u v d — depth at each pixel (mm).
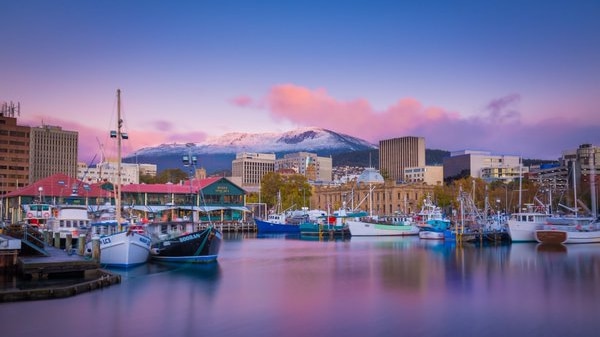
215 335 38344
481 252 97000
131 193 169125
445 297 51625
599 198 178625
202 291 54688
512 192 198625
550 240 114188
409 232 147875
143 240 72312
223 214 184375
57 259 58969
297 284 59312
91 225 78312
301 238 142500
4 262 59344
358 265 76625
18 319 41438
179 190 174750
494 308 46750
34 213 106062
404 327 40531
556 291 54906
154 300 49719
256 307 47062
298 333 38844
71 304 46531
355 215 162125
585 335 38750
